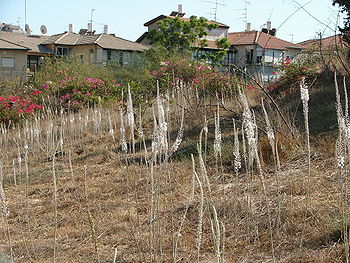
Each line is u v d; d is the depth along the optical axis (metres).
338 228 4.21
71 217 5.86
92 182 7.39
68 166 9.00
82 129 11.31
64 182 7.75
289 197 5.23
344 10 12.41
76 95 15.53
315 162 6.32
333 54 11.77
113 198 6.41
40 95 15.98
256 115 8.57
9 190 7.47
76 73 20.42
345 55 11.57
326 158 6.39
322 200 5.03
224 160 7.16
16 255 4.80
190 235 4.75
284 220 4.73
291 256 4.04
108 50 38.44
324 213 4.66
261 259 4.08
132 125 3.69
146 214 5.51
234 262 4.09
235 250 4.35
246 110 3.33
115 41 39.50
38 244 5.02
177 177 6.50
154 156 3.72
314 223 4.55
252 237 4.57
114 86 16.38
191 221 5.08
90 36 41.06
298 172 6.01
